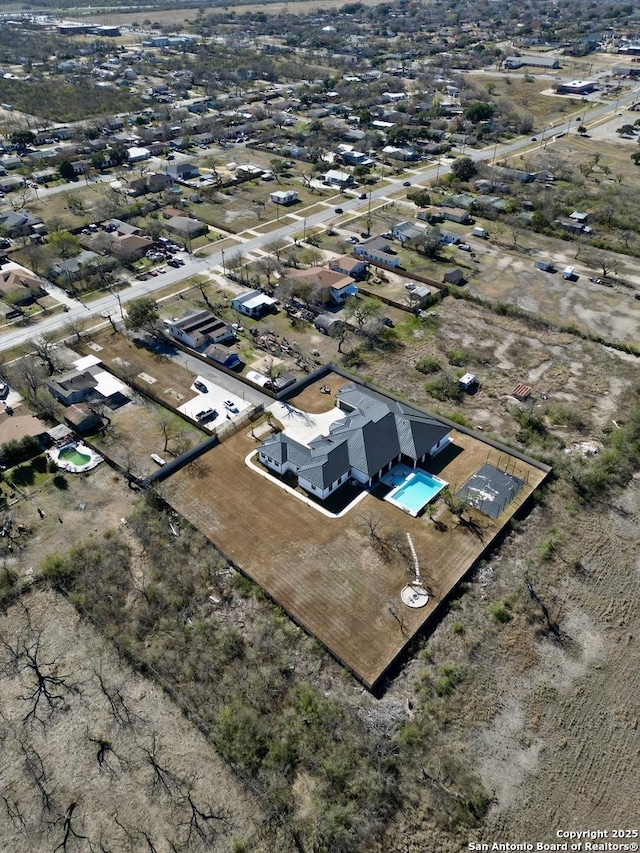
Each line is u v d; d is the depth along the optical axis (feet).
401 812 141.08
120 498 226.79
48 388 281.95
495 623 183.62
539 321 334.85
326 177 541.34
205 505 222.28
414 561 201.26
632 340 319.06
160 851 135.13
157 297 361.10
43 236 435.94
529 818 141.90
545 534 213.46
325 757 148.87
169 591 190.29
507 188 508.53
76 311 348.79
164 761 150.51
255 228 453.58
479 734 156.76
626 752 154.71
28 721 159.22
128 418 267.39
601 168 571.69
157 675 167.63
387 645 175.63
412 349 313.53
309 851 133.90
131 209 475.31
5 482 233.35
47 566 195.31
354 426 243.81
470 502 221.66
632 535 213.87
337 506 223.10
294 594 190.08
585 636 181.27
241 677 166.91
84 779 147.64
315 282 353.10
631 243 427.74
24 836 138.00
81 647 176.65
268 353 310.86
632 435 253.44
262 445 240.32
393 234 434.30
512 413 267.59
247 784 145.28
